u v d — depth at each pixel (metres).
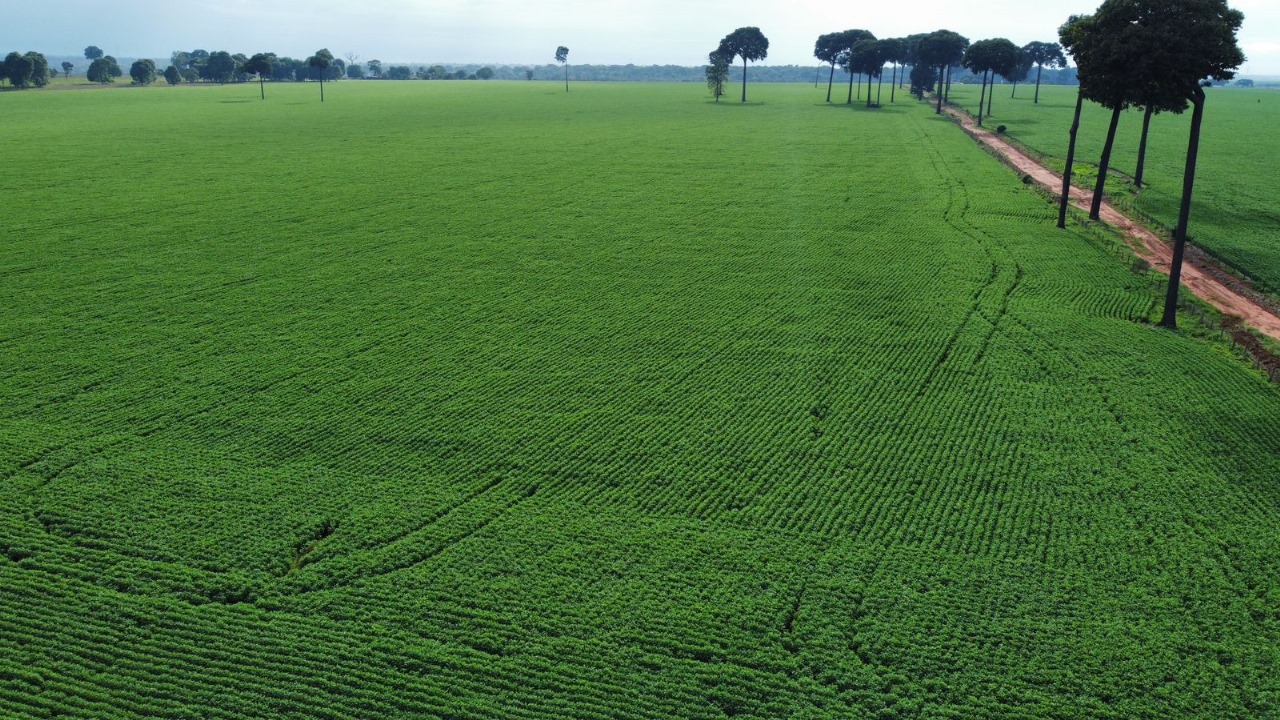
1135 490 28.09
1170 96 48.09
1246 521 26.39
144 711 19.69
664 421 32.94
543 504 27.52
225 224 61.84
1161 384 35.72
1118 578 23.88
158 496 27.52
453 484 28.59
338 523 26.41
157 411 33.12
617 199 72.88
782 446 31.11
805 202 71.94
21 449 30.06
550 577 23.98
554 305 45.84
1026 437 31.58
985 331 41.97
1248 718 19.44
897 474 29.19
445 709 19.70
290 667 20.84
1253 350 40.12
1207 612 22.62
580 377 36.88
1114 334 41.25
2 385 35.12
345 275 50.50
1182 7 43.50
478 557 24.84
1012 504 27.30
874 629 22.08
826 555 24.92
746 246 57.81
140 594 23.23
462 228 61.91
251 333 41.25
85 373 36.50
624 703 19.94
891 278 50.69
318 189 75.12
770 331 42.22
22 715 19.38
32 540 25.12
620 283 49.69
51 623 22.06
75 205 67.00
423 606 22.91
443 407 33.88
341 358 38.53
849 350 39.84
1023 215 66.88
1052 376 36.81
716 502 27.66
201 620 22.31
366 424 32.47
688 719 19.59
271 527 26.02
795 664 21.03
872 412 33.62
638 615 22.59
